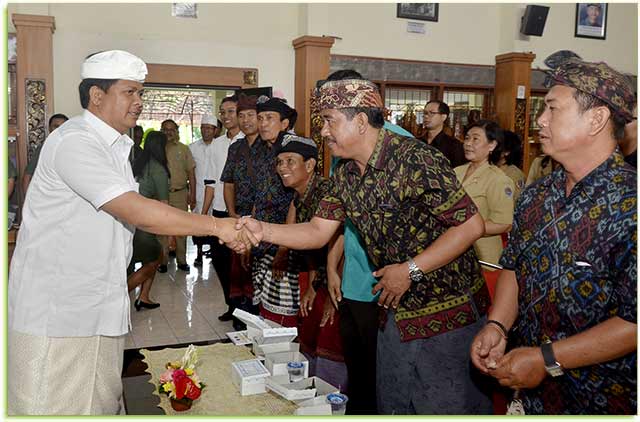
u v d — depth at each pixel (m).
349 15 6.31
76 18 5.49
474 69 6.86
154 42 5.74
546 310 1.37
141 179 4.30
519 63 6.70
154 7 5.72
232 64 6.03
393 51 6.54
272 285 2.76
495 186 2.77
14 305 1.79
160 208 1.79
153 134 4.43
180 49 5.84
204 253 5.89
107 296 1.81
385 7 6.45
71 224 1.76
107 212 1.77
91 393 1.82
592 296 1.27
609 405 1.30
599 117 1.26
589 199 1.28
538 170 3.58
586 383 1.32
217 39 5.95
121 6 5.61
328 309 2.35
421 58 6.67
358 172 1.77
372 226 1.78
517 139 3.42
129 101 1.83
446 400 1.81
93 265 1.78
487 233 2.75
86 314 1.79
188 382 1.80
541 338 1.40
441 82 6.73
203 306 4.57
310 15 6.06
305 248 2.02
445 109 4.50
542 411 1.44
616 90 1.25
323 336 2.36
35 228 1.79
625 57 7.46
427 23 6.65
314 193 2.54
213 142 5.37
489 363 1.37
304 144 2.54
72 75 5.50
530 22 6.63
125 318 1.87
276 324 2.44
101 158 1.75
